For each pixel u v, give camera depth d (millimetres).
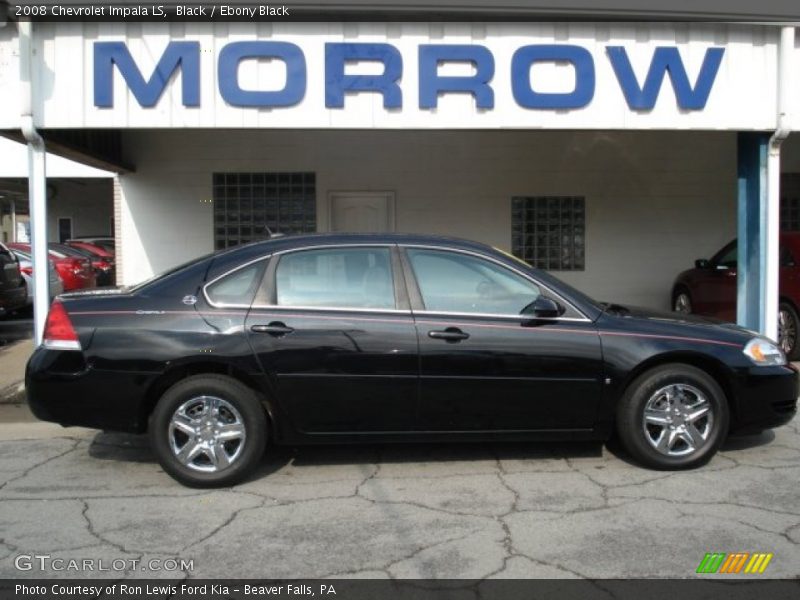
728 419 4953
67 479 4922
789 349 8383
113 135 10836
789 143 11922
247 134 11461
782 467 5027
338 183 11539
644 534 3959
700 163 11805
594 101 7441
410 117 7359
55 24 7125
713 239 11898
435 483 4770
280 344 4629
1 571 3574
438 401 4723
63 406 4637
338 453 5391
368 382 4672
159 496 4590
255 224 11539
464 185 11641
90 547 3848
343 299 4781
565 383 4766
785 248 8508
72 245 18469
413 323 4715
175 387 4656
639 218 11812
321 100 7293
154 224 11477
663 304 11883
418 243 4922
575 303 4883
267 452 5422
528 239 11742
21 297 11281
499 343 4715
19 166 16281
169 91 7227
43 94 7156
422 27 7301
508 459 5230
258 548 3830
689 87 7484
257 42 7191
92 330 4637
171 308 4695
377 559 3693
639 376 4883
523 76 7363
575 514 4238
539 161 11672
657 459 4887
